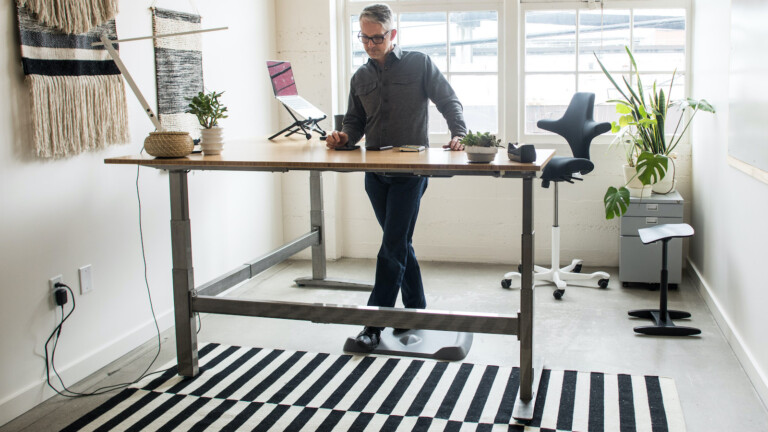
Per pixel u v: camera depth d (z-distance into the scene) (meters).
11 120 2.59
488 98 4.73
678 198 4.05
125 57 3.21
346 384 2.85
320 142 3.46
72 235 2.91
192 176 3.81
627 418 2.50
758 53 2.64
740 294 3.06
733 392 2.71
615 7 4.50
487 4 4.62
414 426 2.49
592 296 4.00
